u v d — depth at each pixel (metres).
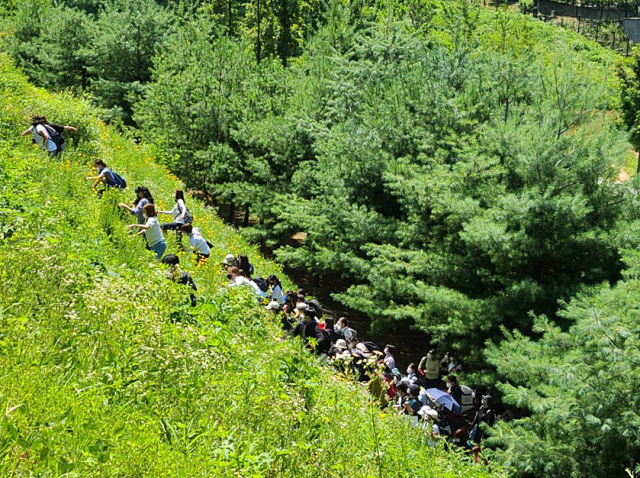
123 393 4.54
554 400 12.02
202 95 32.38
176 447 4.25
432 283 19.09
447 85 23.23
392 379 13.43
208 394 5.23
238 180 30.33
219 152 30.05
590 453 12.18
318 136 25.88
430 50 26.91
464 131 20.86
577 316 12.03
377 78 26.22
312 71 29.94
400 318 18.55
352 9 38.25
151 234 11.22
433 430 9.57
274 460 4.84
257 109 31.38
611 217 17.55
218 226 19.42
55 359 4.66
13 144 13.07
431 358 17.67
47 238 6.86
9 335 4.52
